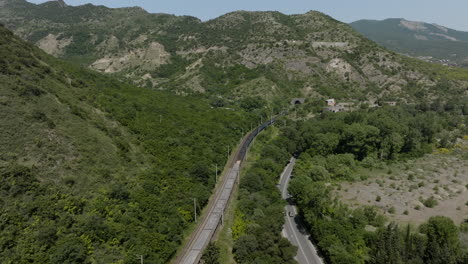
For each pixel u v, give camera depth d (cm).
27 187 5241
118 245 5350
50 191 5453
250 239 6338
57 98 7850
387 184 10225
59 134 6594
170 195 7175
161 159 8362
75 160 6300
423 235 6738
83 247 4859
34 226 4869
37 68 8762
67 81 9644
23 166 5425
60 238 4912
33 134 6162
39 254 4547
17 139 5872
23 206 5009
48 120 6656
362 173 11181
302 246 7256
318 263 6675
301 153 12406
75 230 5156
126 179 6831
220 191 8606
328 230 6894
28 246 4581
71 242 4834
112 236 5369
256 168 9881
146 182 7019
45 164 5822
